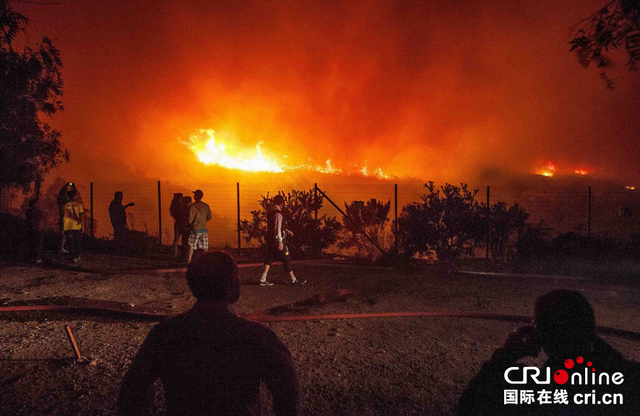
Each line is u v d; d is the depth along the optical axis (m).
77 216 11.79
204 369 1.89
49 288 9.05
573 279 10.30
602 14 1.89
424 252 13.09
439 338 6.31
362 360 5.50
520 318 7.17
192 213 11.67
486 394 2.03
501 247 12.64
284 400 1.93
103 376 4.97
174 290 9.10
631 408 1.92
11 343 5.93
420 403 4.40
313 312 7.62
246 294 8.91
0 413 4.12
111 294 8.70
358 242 14.51
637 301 8.34
